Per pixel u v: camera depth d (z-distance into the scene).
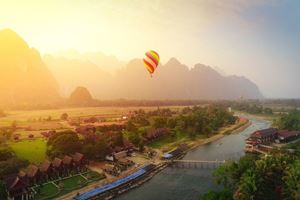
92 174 119.62
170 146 179.25
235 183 87.94
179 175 125.25
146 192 106.31
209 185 111.62
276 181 79.88
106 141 150.25
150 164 137.62
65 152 128.62
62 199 94.88
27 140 175.00
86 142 146.25
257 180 76.38
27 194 92.56
